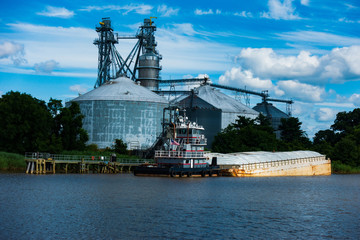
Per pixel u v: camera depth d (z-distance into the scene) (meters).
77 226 45.69
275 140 167.38
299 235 45.19
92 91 155.62
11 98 109.31
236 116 188.38
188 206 59.28
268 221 51.41
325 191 86.19
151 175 99.44
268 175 124.94
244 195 73.25
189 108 176.75
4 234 41.88
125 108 146.88
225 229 46.53
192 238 42.69
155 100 151.00
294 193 80.12
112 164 108.31
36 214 50.44
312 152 154.62
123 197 64.88
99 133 146.75
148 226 46.66
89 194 66.62
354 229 48.62
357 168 166.62
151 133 149.12
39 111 110.81
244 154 130.00
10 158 101.00
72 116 125.75
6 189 68.69
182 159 96.69
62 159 109.00
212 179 101.06
